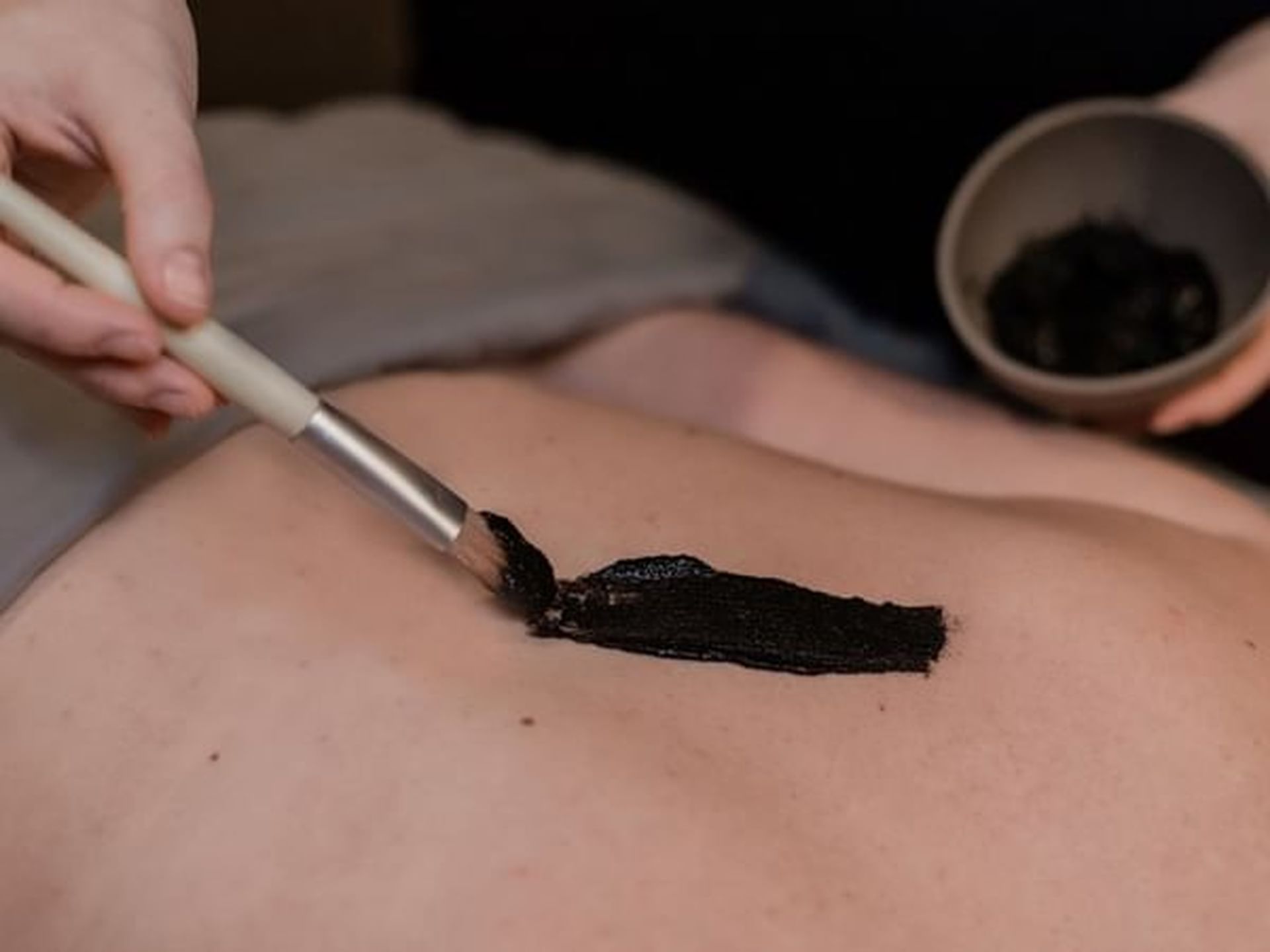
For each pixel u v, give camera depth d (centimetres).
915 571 57
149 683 54
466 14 112
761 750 51
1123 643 54
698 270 81
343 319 67
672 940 46
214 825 50
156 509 58
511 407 63
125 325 50
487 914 47
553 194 83
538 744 50
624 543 57
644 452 61
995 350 72
